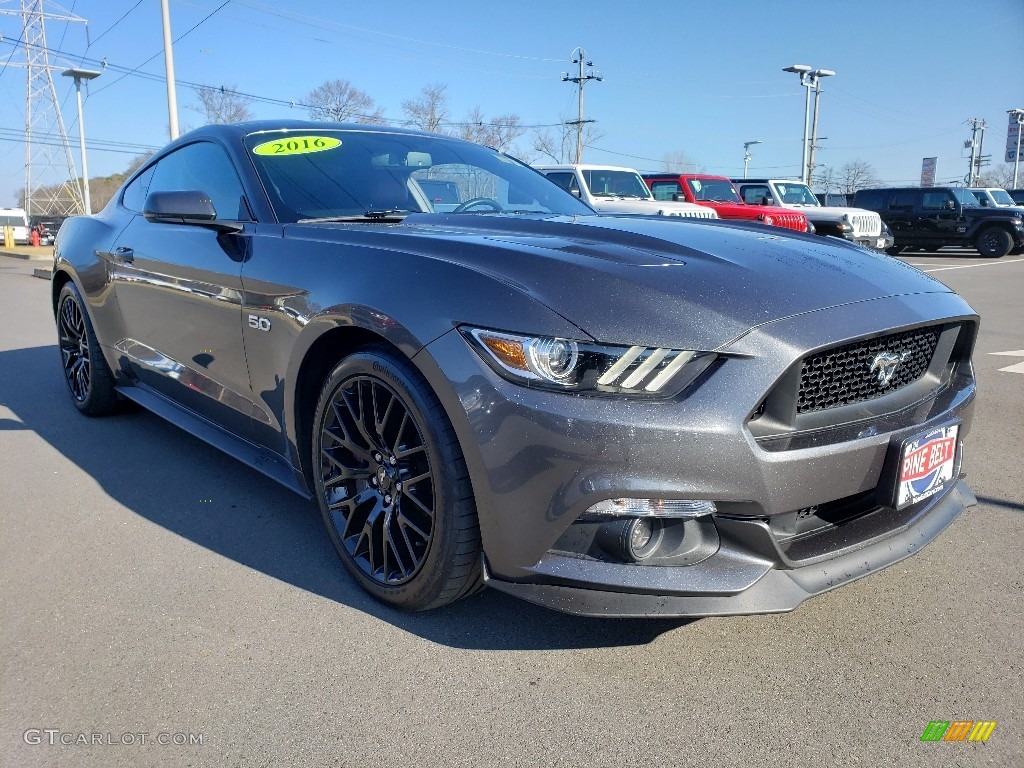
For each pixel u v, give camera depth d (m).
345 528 2.57
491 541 2.07
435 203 3.26
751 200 17.38
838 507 2.28
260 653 2.24
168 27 18.52
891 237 17.14
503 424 1.97
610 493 1.91
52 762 1.82
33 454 4.00
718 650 2.25
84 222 4.46
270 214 2.95
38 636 2.34
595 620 2.41
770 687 2.08
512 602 2.52
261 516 3.20
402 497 2.36
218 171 3.35
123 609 2.49
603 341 1.93
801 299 2.14
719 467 1.92
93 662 2.21
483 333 2.03
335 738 1.89
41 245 33.16
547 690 2.07
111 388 4.45
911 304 2.33
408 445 2.30
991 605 2.48
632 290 2.04
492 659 2.21
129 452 4.02
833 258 2.51
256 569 2.75
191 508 3.29
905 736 1.88
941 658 2.20
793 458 1.98
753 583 2.00
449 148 3.69
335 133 3.47
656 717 1.96
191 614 2.46
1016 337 7.47
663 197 15.59
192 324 3.24
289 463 2.85
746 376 1.95
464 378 2.04
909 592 2.57
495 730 1.92
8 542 2.98
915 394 2.42
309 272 2.57
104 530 3.08
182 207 2.88
